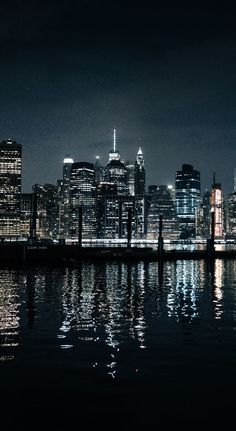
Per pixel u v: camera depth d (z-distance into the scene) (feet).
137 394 52.60
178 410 48.26
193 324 95.25
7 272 246.47
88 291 159.33
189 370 61.77
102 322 96.94
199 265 334.65
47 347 73.82
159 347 74.33
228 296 147.54
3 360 66.03
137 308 118.42
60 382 56.44
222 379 58.08
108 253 379.55
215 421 45.73
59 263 313.32
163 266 319.88
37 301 131.13
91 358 67.36
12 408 48.47
